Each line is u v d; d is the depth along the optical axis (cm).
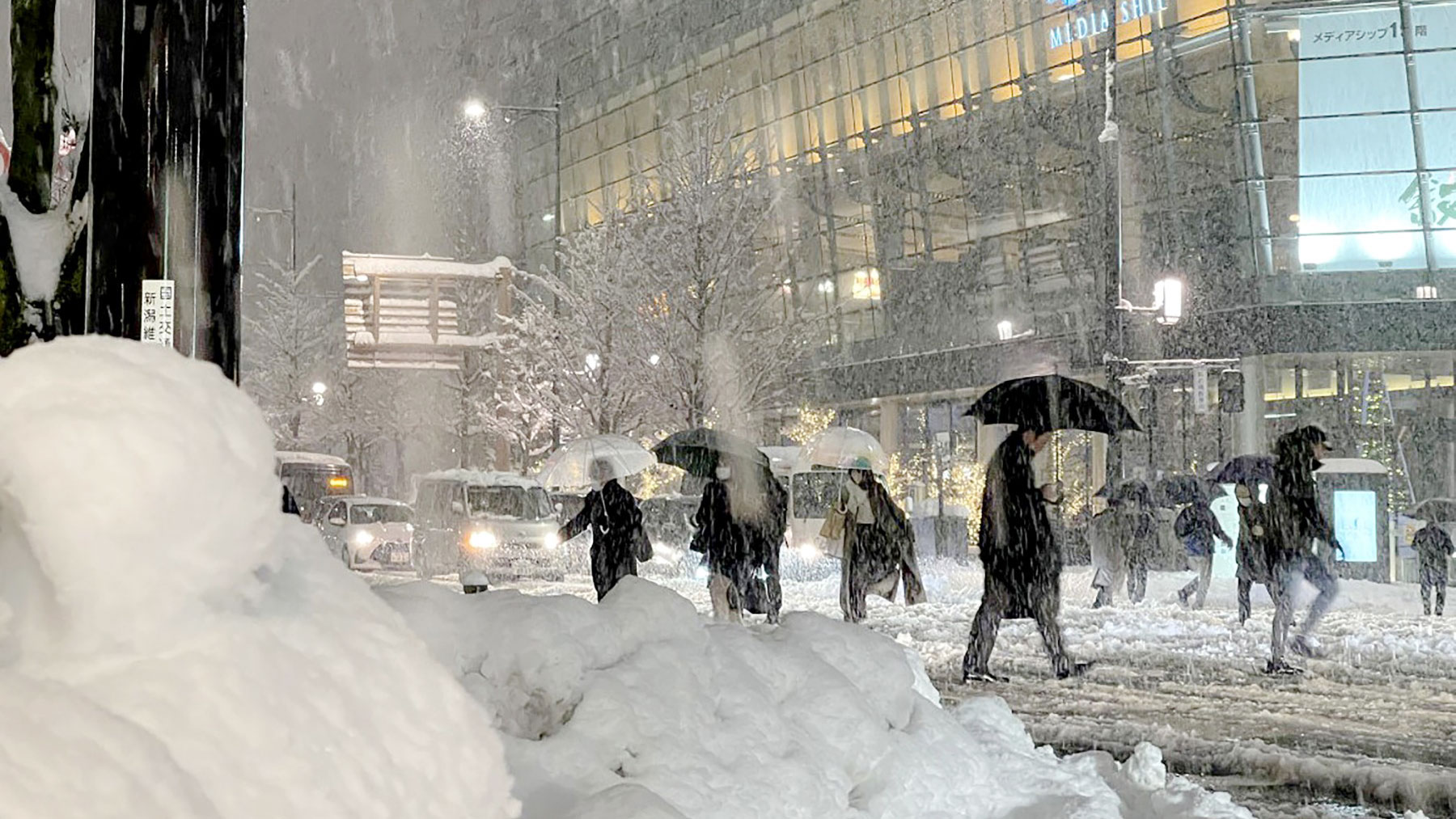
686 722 337
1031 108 4456
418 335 3931
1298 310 3522
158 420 141
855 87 5056
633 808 278
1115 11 3081
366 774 153
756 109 5422
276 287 5978
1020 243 4506
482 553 2481
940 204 4784
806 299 5219
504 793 176
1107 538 2066
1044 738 927
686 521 2709
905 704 431
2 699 132
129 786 129
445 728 169
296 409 5872
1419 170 3631
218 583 147
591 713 323
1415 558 2573
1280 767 827
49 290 553
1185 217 3925
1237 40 3769
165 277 517
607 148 6088
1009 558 1194
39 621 141
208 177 523
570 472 2050
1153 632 1639
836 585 2422
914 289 4856
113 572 138
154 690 140
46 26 577
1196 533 2048
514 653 333
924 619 1780
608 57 6059
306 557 175
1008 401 1415
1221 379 3061
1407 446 3394
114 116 521
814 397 4919
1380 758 874
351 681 160
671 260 3441
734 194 3491
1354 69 3691
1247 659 1380
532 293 4303
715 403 3441
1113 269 3062
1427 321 3406
